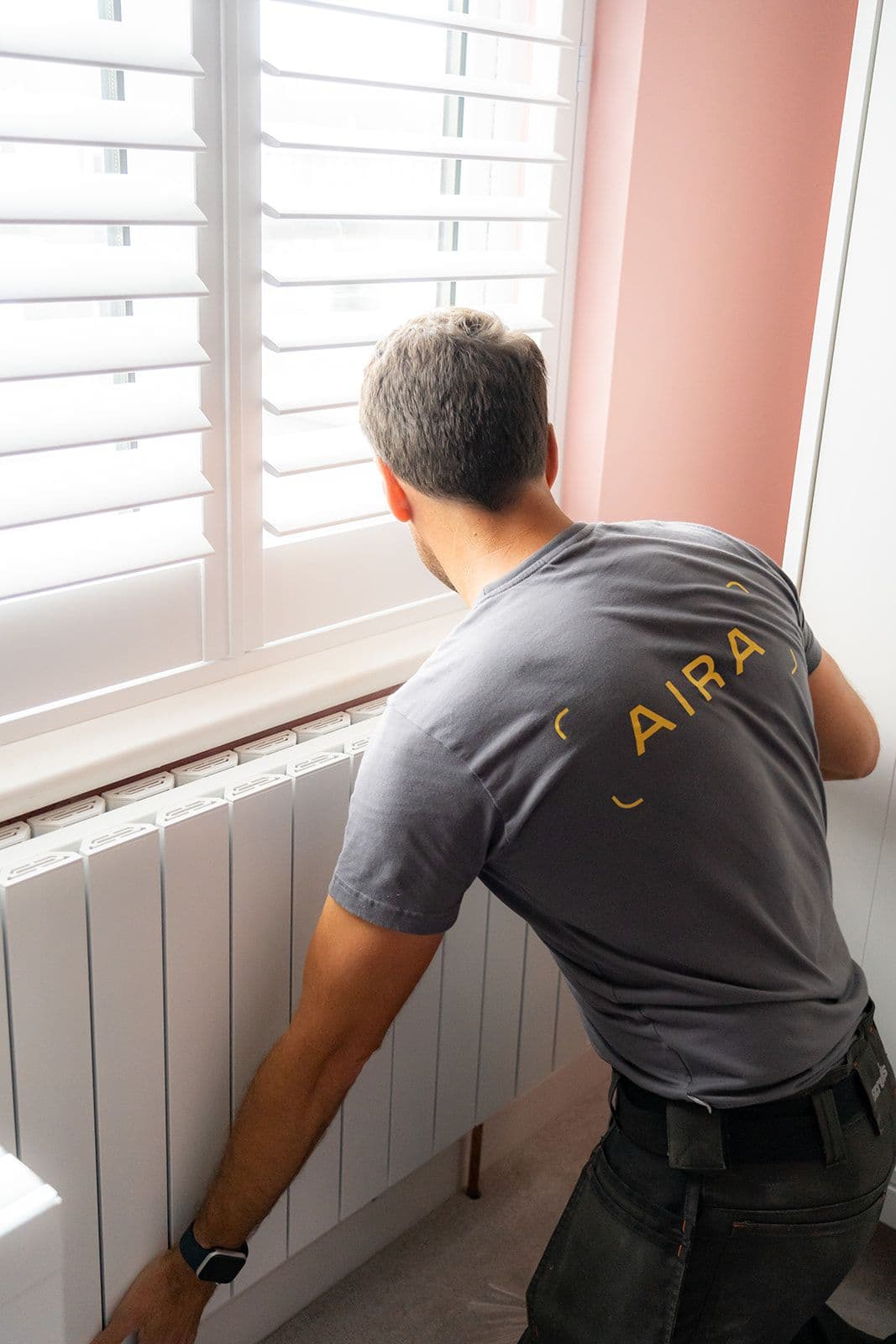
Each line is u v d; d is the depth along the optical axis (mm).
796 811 1071
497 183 1593
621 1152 1123
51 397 1125
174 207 1116
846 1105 1091
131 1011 1138
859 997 1145
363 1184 1484
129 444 1310
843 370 1409
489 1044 1600
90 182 1074
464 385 983
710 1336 1098
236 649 1357
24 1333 850
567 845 956
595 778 935
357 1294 1618
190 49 1111
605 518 1726
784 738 1058
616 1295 1099
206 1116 1256
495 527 1028
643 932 996
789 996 1034
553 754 928
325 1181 1425
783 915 1033
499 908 1519
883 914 1527
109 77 1181
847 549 1459
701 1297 1086
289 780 1219
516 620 971
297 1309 1587
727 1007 1019
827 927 1125
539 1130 1922
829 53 1766
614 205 1570
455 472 997
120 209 1065
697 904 986
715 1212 1055
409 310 1424
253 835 1199
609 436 1674
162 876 1125
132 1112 1175
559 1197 1791
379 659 1464
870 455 1412
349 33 1340
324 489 1422
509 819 948
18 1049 1055
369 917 1007
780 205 1797
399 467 1035
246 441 1284
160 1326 1230
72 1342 1199
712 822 976
